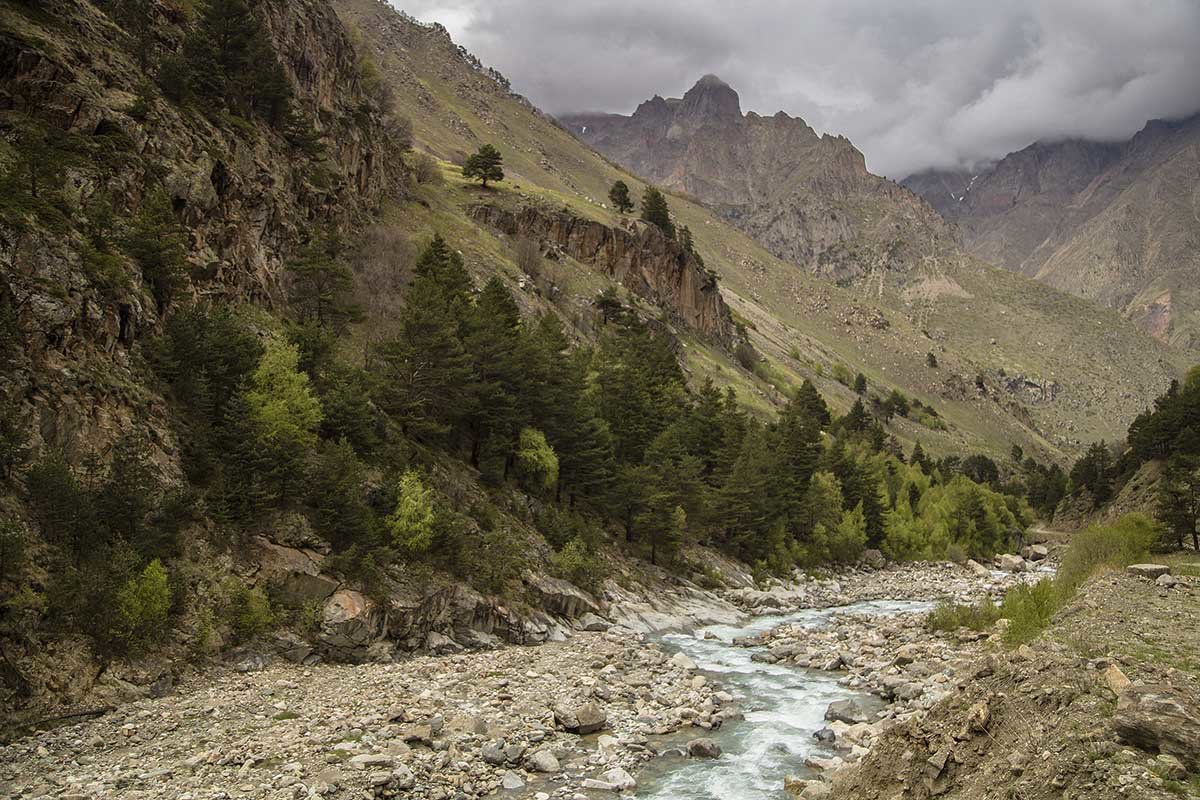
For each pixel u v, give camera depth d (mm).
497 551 49094
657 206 180875
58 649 28172
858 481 109375
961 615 46219
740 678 39031
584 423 67250
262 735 26406
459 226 120500
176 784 22094
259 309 55281
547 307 111438
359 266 80625
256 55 72938
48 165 39844
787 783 23812
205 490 38250
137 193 46406
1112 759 13953
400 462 50844
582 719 29078
